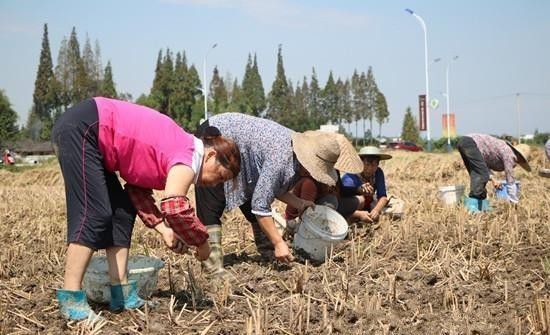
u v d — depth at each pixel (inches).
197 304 192.7
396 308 193.8
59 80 3371.1
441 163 992.2
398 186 680.4
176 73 2913.4
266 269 240.8
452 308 190.2
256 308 187.9
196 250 180.2
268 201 224.1
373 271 236.5
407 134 3882.9
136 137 168.9
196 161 170.7
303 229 257.1
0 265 243.0
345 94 3978.8
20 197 611.2
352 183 317.7
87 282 186.7
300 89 3924.7
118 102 175.6
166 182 169.8
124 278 181.3
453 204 408.8
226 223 357.4
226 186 227.5
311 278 226.1
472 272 234.4
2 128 2426.2
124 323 173.0
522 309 189.0
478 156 410.6
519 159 436.8
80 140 167.2
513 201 414.0
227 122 228.8
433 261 256.1
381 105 3978.8
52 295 201.9
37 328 171.2
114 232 179.2
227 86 4448.8
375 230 319.3
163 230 179.3
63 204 514.9
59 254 279.6
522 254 270.5
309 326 174.6
